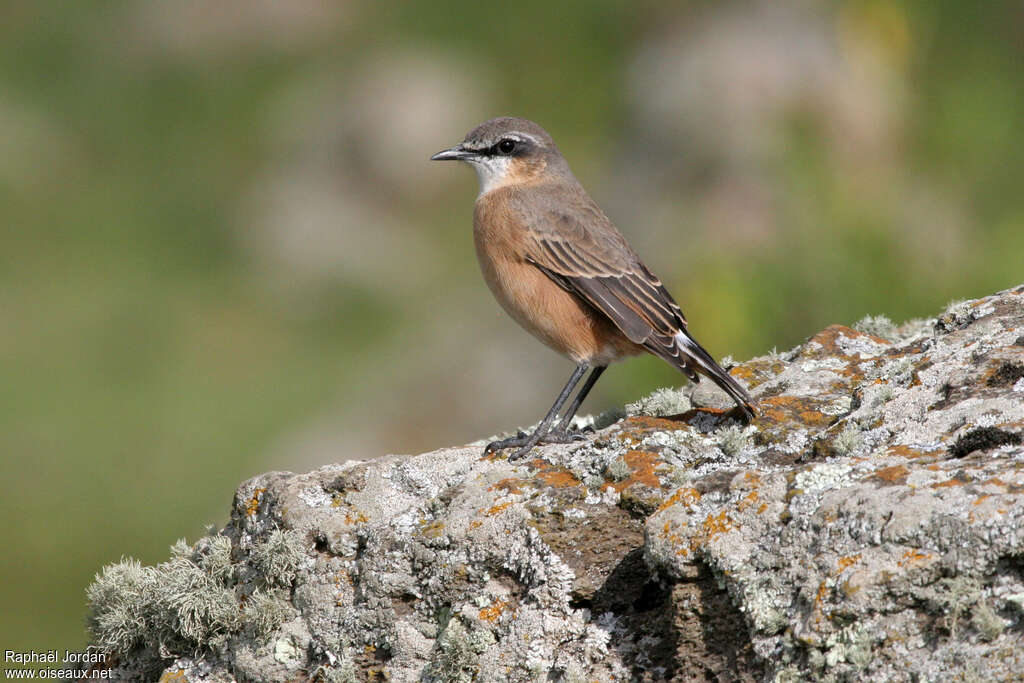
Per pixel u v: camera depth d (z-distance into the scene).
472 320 21.97
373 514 7.13
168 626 7.25
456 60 26.03
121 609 7.40
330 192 25.41
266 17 28.81
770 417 7.59
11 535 17.58
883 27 14.94
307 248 24.36
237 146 26.72
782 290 12.53
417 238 24.75
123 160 26.58
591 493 6.72
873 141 14.30
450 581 6.64
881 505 5.58
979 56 15.07
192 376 21.08
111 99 27.80
